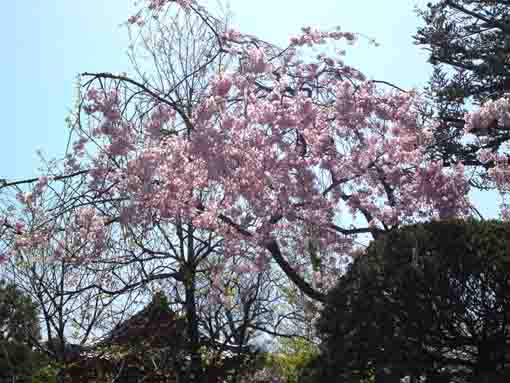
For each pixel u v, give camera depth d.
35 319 11.62
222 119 9.11
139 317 11.47
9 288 11.45
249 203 9.47
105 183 9.89
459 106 15.14
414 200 10.20
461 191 10.15
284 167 9.27
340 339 7.54
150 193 9.25
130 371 11.93
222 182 9.34
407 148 10.27
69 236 10.08
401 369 7.14
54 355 11.18
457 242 7.35
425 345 7.26
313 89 11.33
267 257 10.26
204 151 8.96
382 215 10.19
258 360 12.80
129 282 11.18
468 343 7.22
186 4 10.95
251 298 11.90
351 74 11.40
